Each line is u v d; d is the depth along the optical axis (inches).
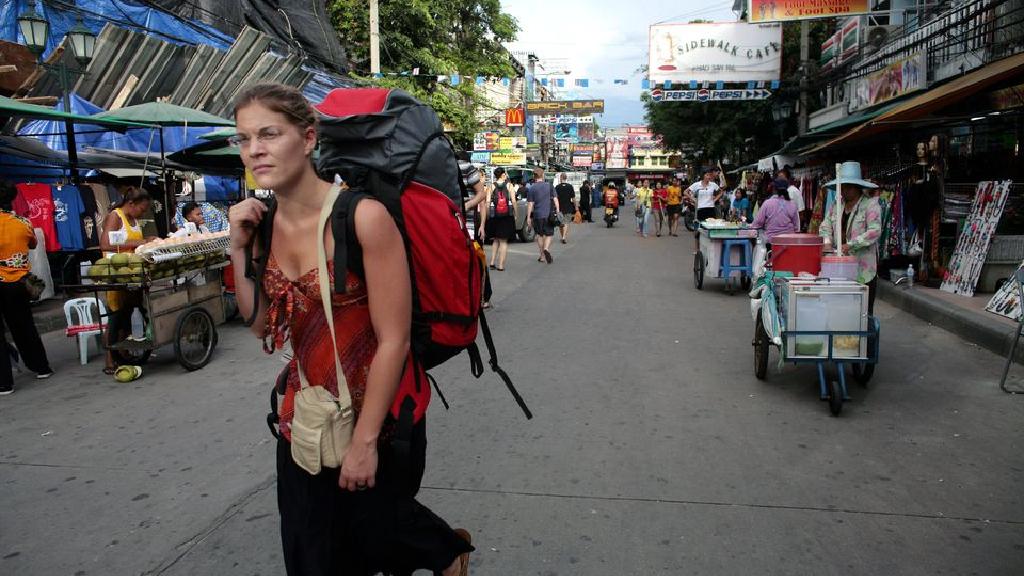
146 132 507.2
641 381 238.7
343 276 72.2
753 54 890.7
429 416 205.5
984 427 190.9
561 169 2460.6
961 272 359.9
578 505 147.9
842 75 681.6
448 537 84.9
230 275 349.1
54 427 202.5
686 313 362.0
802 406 210.8
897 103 551.5
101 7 516.1
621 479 160.4
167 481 164.6
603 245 772.6
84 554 132.3
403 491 79.7
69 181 423.8
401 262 73.3
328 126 77.8
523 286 459.2
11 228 242.7
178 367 268.5
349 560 81.2
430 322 80.5
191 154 433.7
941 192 385.1
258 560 129.3
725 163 1312.7
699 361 264.5
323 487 77.5
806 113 804.6
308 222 75.8
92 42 421.1
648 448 179.0
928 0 608.7
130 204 278.2
